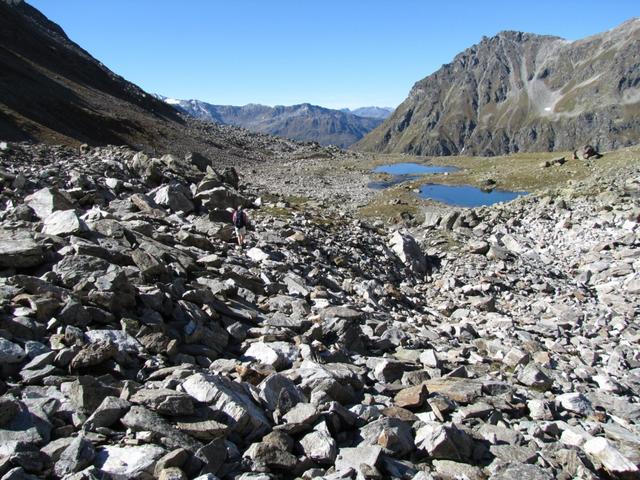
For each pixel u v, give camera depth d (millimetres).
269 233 27281
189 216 28047
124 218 22062
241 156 154875
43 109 98875
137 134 119812
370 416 10000
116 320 11375
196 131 170250
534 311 25609
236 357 12148
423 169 165375
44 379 8703
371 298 22312
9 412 7414
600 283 31891
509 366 16250
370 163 183000
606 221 43750
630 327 22375
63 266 12188
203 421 8250
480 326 22172
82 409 8109
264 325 14148
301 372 10914
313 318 15414
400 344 16203
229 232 24406
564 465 9445
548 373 15344
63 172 29156
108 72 197500
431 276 32781
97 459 7133
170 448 7555
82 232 14844
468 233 44531
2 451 6727
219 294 15219
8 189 22703
